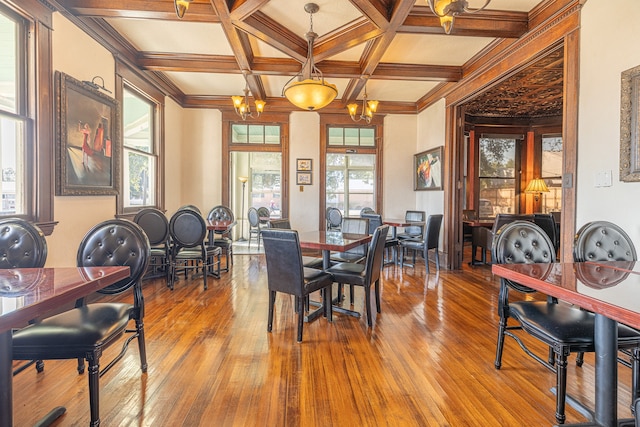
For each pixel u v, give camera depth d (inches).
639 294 45.2
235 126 243.4
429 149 226.1
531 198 269.4
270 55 161.5
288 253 94.6
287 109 239.1
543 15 118.0
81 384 72.7
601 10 97.0
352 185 285.3
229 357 85.3
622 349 62.7
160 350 88.7
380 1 109.8
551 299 79.9
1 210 95.1
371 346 92.2
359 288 153.9
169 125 213.3
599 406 55.7
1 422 45.3
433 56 161.3
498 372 79.2
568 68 108.7
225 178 238.5
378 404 66.6
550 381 75.4
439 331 102.8
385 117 248.8
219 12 112.1
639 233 85.9
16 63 99.1
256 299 133.8
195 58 164.2
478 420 62.0
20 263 69.9
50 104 107.9
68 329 57.9
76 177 119.9
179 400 67.4
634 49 87.5
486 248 200.4
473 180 267.7
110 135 140.8
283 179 243.6
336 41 135.0
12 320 36.2
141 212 149.1
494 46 146.3
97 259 71.9
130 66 157.8
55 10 108.9
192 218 146.3
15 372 66.4
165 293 141.9
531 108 242.4
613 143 93.3
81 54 123.9
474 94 173.3
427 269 182.2
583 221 103.1
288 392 70.4
